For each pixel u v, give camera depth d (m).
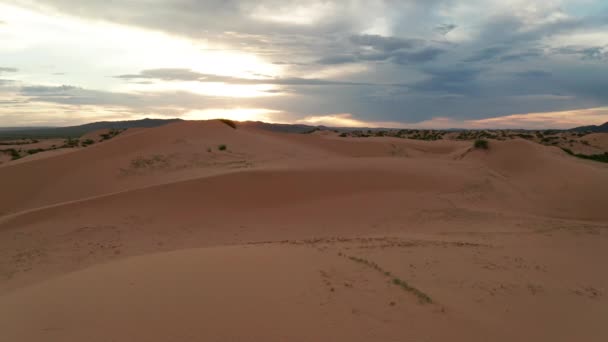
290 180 18.98
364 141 49.88
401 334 4.75
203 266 6.66
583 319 6.68
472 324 5.47
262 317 4.74
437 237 12.67
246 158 29.58
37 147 63.44
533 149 31.36
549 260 10.56
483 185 21.09
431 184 19.91
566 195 21.44
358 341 4.45
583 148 55.69
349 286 6.07
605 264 10.82
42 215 14.43
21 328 4.55
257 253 7.94
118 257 11.48
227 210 16.02
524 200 20.69
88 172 23.72
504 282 8.09
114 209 15.23
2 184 21.52
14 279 9.82
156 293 5.39
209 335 4.29
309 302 5.30
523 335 5.61
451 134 89.75
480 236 13.30
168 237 13.41
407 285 6.48
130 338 4.21
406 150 48.59
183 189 17.17
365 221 15.23
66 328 4.49
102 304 5.09
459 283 7.66
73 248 12.11
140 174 23.78
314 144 48.19
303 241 11.60
